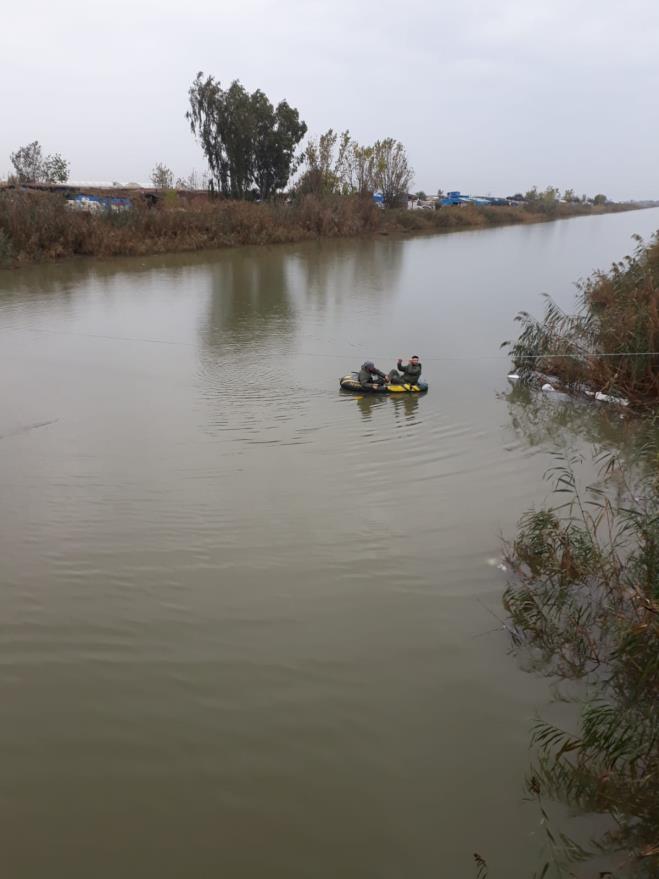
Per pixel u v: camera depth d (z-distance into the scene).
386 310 22.42
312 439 11.09
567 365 14.15
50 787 4.57
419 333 19.12
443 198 87.31
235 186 55.16
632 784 4.48
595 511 8.49
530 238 51.69
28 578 6.93
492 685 5.56
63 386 13.72
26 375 14.44
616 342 13.65
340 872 4.01
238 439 10.99
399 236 52.12
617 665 5.63
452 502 8.82
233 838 4.22
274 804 4.46
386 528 8.11
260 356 16.45
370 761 4.82
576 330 14.96
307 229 46.88
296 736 5.02
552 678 5.64
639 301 14.56
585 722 4.72
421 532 8.02
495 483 9.45
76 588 6.79
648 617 5.50
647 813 4.29
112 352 16.59
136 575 7.04
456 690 5.51
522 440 11.23
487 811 4.43
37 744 4.91
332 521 8.26
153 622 6.30
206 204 43.88
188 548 7.58
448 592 6.85
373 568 7.25
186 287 26.44
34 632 6.12
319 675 5.66
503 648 6.02
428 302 23.94
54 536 7.76
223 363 15.77
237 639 6.10
